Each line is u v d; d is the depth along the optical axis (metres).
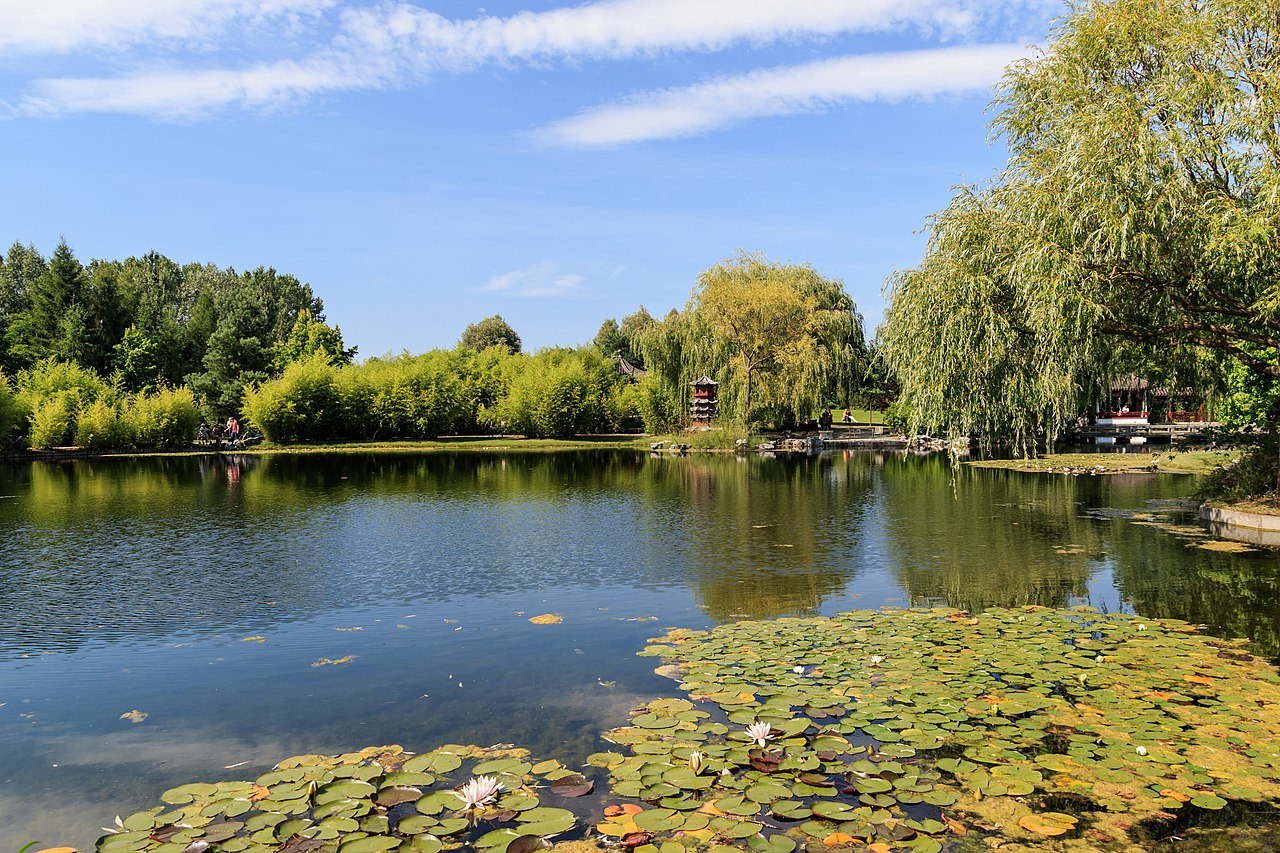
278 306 81.31
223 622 9.38
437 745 5.82
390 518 18.19
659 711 6.29
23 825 4.73
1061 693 6.65
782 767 5.26
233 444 45.41
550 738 5.90
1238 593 10.27
